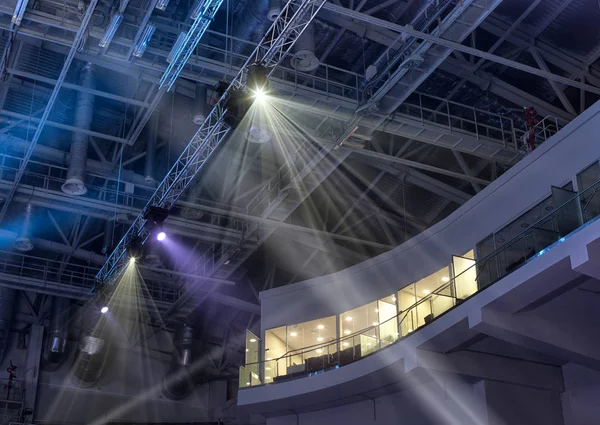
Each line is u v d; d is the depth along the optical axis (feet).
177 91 90.07
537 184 75.72
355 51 92.32
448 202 110.83
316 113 84.58
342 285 100.12
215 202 105.70
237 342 143.84
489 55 74.08
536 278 63.10
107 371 135.23
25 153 94.84
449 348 75.31
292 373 94.84
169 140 102.27
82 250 112.16
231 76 80.43
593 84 88.94
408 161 94.07
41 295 131.85
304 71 86.28
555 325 69.00
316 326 100.12
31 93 95.91
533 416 76.33
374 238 121.39
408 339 77.61
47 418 127.44
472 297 69.56
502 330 67.56
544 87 93.86
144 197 102.68
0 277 114.93
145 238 98.99
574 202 64.95
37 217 113.50
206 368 141.79
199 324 136.36
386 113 83.56
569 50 88.07
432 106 97.04
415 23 74.33
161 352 141.28
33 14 70.54
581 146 71.00
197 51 80.53
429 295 80.07
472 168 104.53
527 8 84.28
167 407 138.51
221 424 139.54
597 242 57.67
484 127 98.99
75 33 74.49
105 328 127.75
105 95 84.07
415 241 92.43
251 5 82.58
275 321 103.65
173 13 83.20
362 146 90.53
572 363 77.36
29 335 130.11
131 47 74.23
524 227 76.38
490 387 76.23
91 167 99.71
